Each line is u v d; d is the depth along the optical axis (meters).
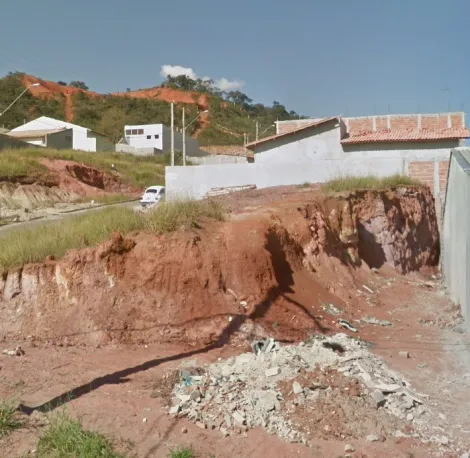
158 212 12.25
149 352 9.41
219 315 10.30
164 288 10.65
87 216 14.84
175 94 123.94
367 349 10.21
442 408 7.64
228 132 102.44
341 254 16.36
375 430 6.76
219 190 26.05
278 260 12.69
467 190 13.27
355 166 25.12
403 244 20.14
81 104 101.06
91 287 10.74
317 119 30.48
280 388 7.57
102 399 7.39
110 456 5.86
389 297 15.38
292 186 23.69
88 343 9.88
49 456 5.80
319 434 6.68
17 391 7.54
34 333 10.29
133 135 73.56
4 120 76.06
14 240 12.92
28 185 33.97
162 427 6.71
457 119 29.22
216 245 11.43
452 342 11.20
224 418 6.95
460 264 14.61
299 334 10.43
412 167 24.66
